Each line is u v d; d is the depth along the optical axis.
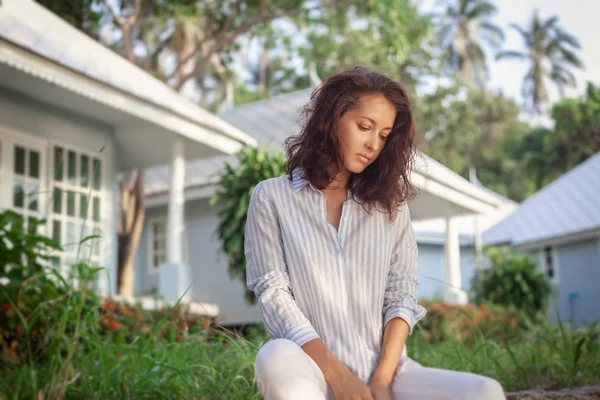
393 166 1.94
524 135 38.62
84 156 8.61
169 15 14.51
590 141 36.06
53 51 7.11
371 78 1.89
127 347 3.23
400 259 1.97
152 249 14.14
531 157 37.69
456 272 13.60
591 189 19.53
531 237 18.84
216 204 12.90
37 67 6.76
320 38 19.42
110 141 8.99
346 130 1.88
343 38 20.09
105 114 8.57
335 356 1.76
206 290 12.81
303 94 14.78
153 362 3.04
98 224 8.70
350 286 1.84
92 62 7.88
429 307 9.09
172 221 8.75
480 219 23.22
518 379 3.57
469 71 42.22
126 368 3.08
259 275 1.90
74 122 8.49
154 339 3.79
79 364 3.11
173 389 2.93
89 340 3.21
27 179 7.84
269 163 7.35
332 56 21.62
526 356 4.05
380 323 1.86
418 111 25.36
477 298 13.95
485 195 13.11
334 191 1.95
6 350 3.80
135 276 14.20
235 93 32.53
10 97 7.71
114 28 15.05
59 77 6.98
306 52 19.75
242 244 7.33
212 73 20.22
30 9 8.35
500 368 3.55
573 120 36.09
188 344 3.39
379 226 1.90
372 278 1.86
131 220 12.91
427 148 29.56
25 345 3.88
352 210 1.90
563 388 3.45
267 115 13.96
